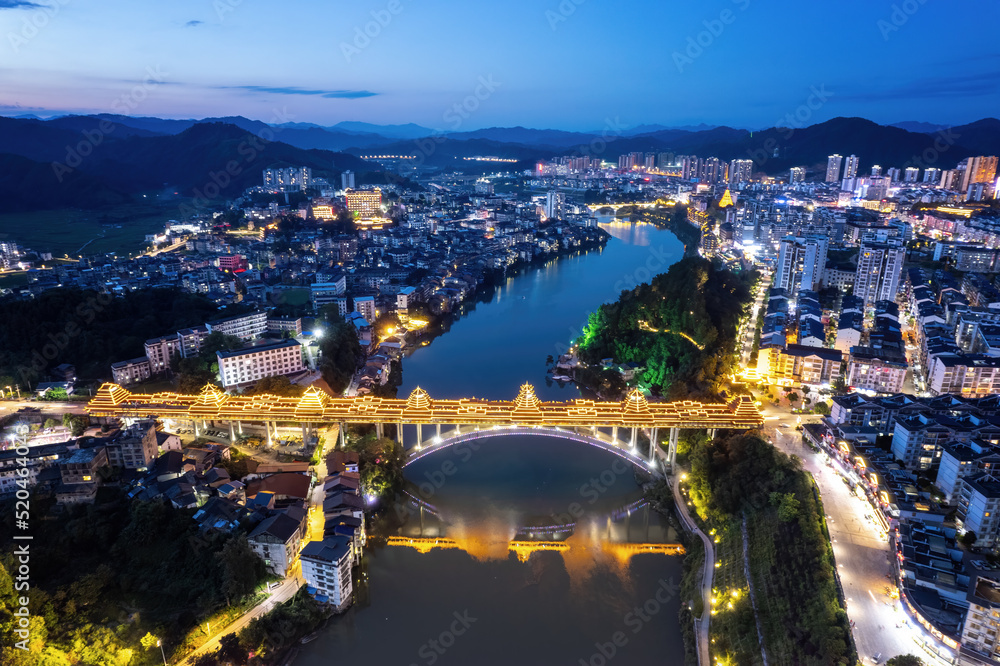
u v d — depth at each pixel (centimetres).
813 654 16138
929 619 15988
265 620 18575
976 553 18862
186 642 17850
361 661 18238
